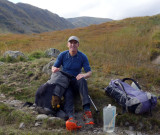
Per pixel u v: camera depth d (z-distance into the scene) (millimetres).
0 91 3949
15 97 3779
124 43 10477
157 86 4738
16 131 2551
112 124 2701
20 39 20109
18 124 2822
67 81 3133
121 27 19906
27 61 6086
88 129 2822
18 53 6355
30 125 2799
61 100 3232
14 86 4125
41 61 5434
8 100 3639
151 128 2949
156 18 21281
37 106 3184
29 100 3660
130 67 5930
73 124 2619
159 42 9422
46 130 2664
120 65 6160
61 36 20547
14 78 4457
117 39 11992
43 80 4340
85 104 2982
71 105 2977
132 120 3006
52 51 6871
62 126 2803
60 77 3125
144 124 2971
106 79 4781
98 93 3695
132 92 3199
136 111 2971
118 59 6980
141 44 10039
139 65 6547
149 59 7777
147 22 19719
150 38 11039
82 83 3107
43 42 15812
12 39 20344
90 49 9391
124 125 3000
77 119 3057
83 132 2709
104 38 13172
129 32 15289
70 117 2740
